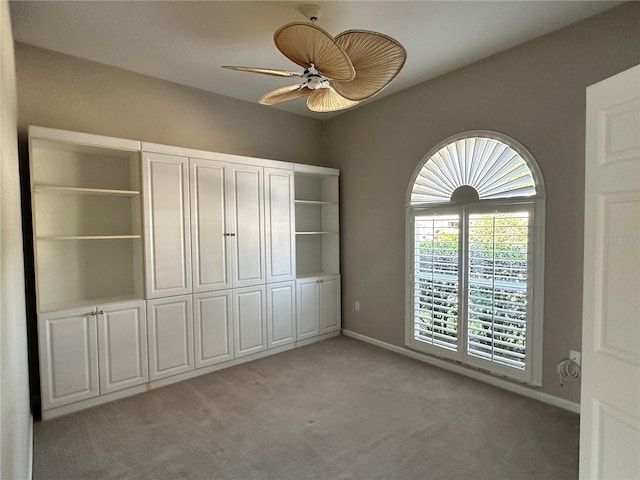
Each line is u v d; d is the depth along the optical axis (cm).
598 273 154
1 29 123
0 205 106
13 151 186
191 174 331
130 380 300
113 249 326
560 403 275
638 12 232
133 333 302
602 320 152
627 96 140
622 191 143
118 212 328
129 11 242
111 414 270
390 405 281
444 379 328
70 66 304
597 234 154
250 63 321
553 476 200
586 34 254
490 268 309
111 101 325
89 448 228
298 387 313
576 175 262
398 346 397
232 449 227
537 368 285
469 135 322
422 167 363
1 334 98
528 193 288
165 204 317
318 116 467
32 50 288
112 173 324
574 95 262
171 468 209
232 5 237
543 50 277
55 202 297
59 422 259
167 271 319
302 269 466
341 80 221
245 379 331
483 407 277
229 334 359
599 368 153
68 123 304
